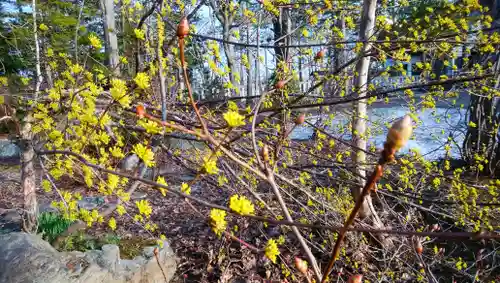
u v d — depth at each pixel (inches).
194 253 160.1
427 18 109.0
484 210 115.8
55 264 110.8
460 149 206.7
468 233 20.7
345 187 137.5
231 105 81.5
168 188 34.1
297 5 107.5
